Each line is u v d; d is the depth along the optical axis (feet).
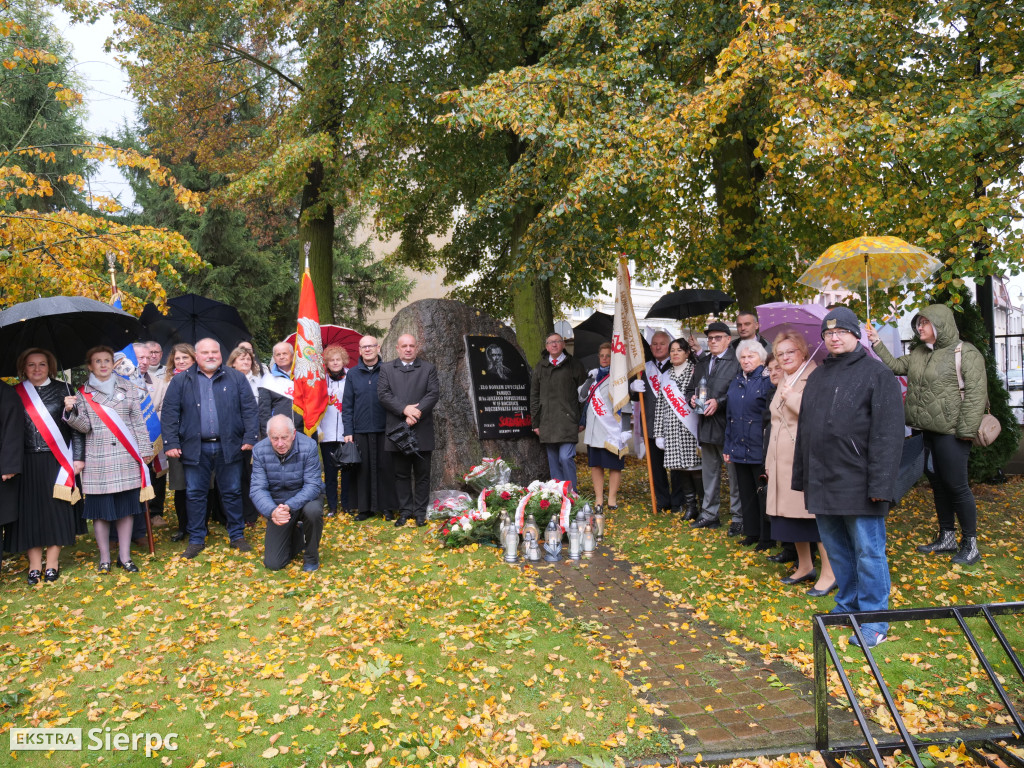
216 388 21.90
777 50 21.93
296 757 10.96
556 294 53.21
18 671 13.99
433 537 22.85
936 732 11.51
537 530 21.26
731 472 23.40
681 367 25.12
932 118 22.24
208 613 16.80
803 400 15.49
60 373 21.85
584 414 27.58
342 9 33.60
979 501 27.68
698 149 25.30
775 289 35.29
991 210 21.59
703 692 13.11
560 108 27.73
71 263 28.71
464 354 28.45
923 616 10.78
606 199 27.14
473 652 14.55
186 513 22.68
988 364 29.48
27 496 18.81
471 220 45.06
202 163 51.93
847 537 15.57
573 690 13.06
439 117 25.23
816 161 26.66
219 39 44.21
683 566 20.34
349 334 30.19
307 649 14.78
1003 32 25.21
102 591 18.44
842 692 12.85
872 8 24.54
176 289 56.80
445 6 37.37
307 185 42.16
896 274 20.18
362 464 25.67
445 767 10.73
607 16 27.09
